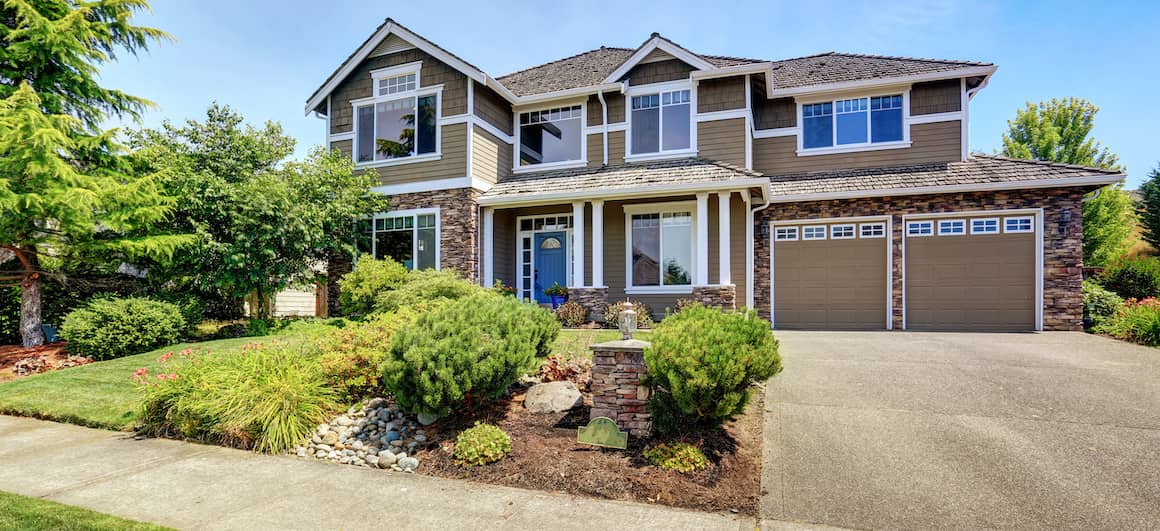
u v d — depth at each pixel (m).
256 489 4.93
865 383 7.15
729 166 13.86
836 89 14.90
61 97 12.80
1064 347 9.47
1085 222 25.42
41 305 12.63
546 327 7.34
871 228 13.81
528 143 16.73
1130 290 14.44
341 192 14.67
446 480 5.15
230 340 11.89
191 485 5.02
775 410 6.25
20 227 11.23
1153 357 8.40
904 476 4.73
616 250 15.12
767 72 14.30
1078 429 5.49
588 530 4.05
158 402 6.80
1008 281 12.84
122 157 13.13
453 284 12.15
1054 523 3.98
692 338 5.33
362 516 4.34
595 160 15.91
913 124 14.60
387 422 6.50
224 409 6.36
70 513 4.32
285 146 16.52
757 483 4.72
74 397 7.85
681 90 15.22
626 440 5.41
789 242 14.38
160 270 13.16
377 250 15.65
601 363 5.81
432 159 15.12
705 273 13.15
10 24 12.45
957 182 13.02
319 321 13.82
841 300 13.97
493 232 15.55
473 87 14.87
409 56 15.52
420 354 5.80
